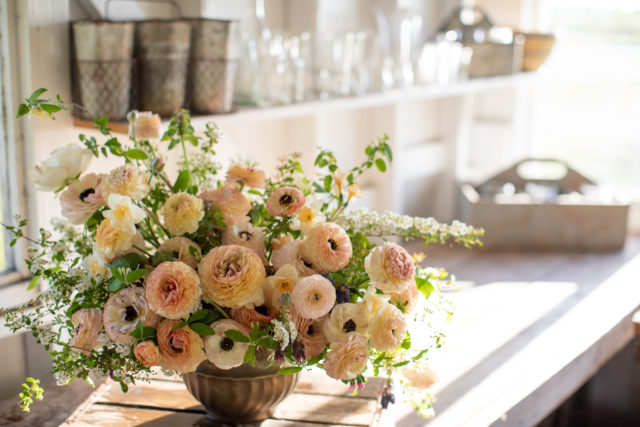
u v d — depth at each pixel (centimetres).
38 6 148
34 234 154
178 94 162
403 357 117
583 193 277
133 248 114
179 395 139
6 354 158
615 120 301
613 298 217
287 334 103
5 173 151
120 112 157
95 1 162
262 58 186
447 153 296
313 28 220
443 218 298
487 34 273
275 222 121
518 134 304
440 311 126
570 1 301
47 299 112
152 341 108
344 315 107
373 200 257
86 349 109
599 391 254
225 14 197
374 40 229
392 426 144
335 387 145
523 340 188
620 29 293
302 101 195
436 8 283
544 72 308
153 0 181
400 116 250
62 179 111
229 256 108
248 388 121
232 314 111
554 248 265
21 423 135
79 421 129
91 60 152
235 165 121
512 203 262
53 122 154
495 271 240
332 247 111
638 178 302
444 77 251
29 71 148
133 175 110
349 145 247
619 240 264
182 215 110
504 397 161
